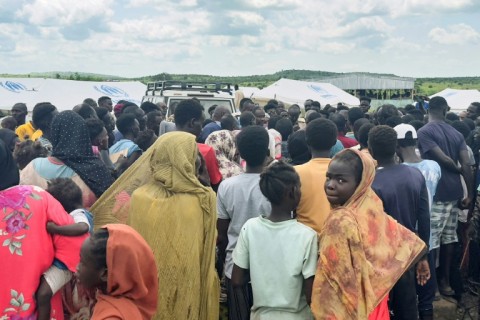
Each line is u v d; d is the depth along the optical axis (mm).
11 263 2740
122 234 2172
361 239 2682
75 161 3768
